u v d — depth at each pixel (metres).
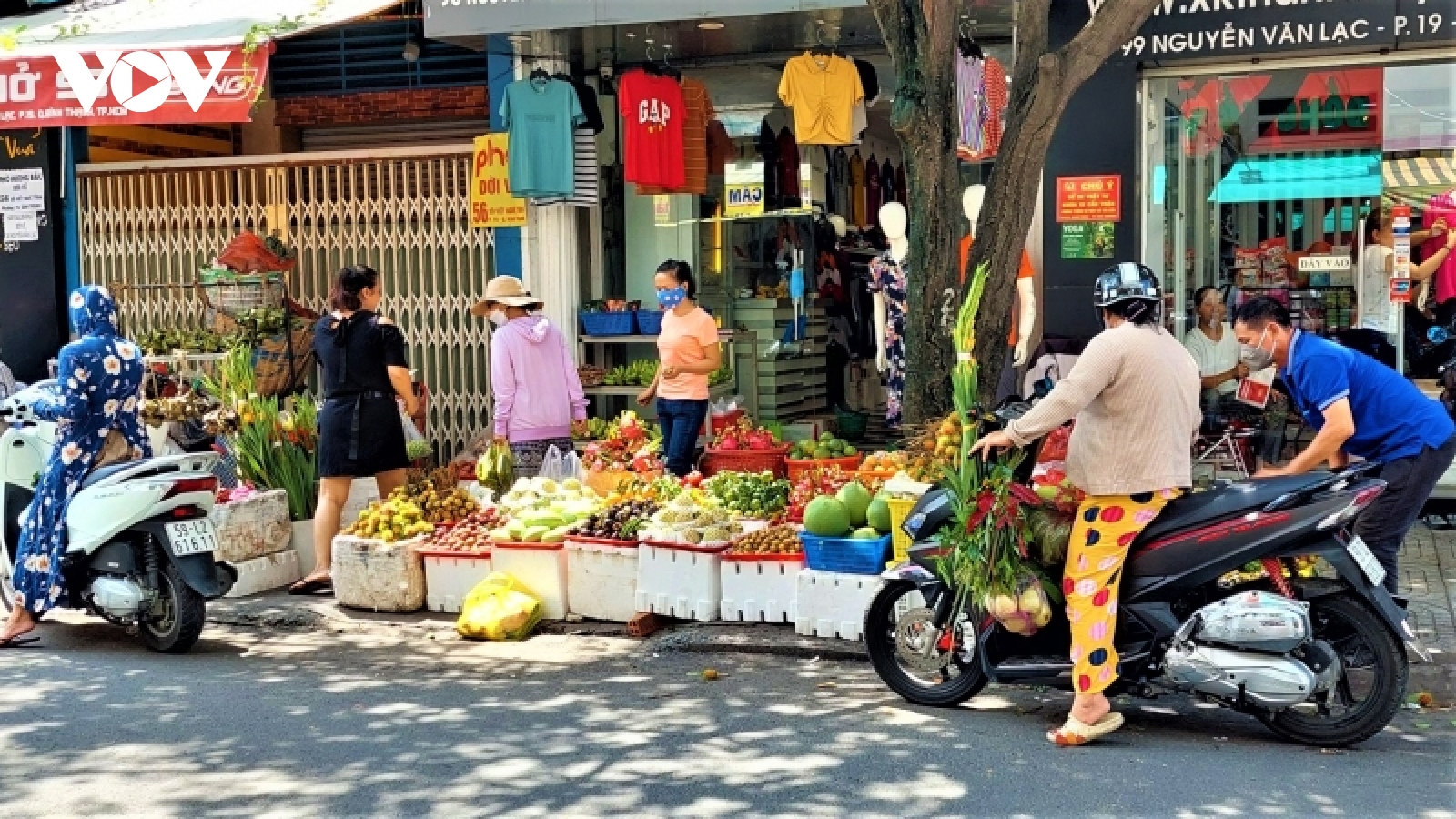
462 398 11.64
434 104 12.17
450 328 11.61
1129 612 5.65
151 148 13.23
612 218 11.99
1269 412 9.87
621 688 6.71
